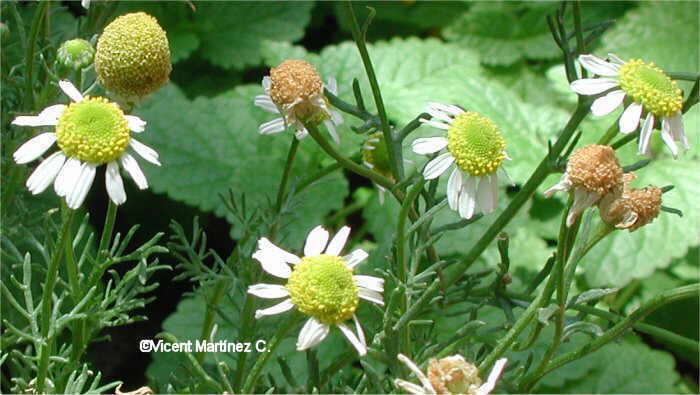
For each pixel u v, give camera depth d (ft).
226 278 0.77
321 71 1.14
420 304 0.64
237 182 1.05
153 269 0.70
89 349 1.07
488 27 1.31
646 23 1.26
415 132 1.05
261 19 1.26
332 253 0.62
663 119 0.65
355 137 1.09
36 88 0.80
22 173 0.80
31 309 0.69
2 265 0.84
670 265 1.11
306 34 1.41
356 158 1.09
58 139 0.60
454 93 1.14
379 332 0.70
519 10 1.31
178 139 1.09
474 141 0.64
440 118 0.65
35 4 0.92
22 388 0.68
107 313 0.71
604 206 0.60
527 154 1.11
